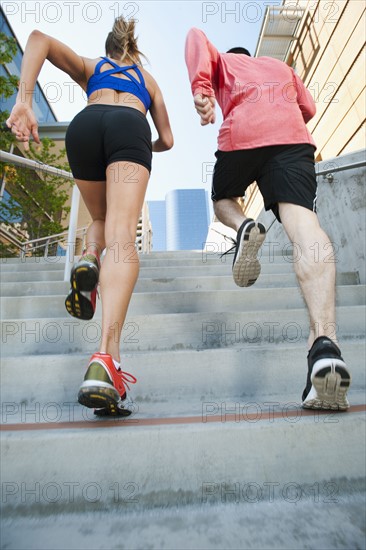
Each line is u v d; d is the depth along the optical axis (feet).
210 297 7.76
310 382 3.64
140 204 4.26
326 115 17.40
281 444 3.18
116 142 4.28
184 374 4.70
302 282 3.99
